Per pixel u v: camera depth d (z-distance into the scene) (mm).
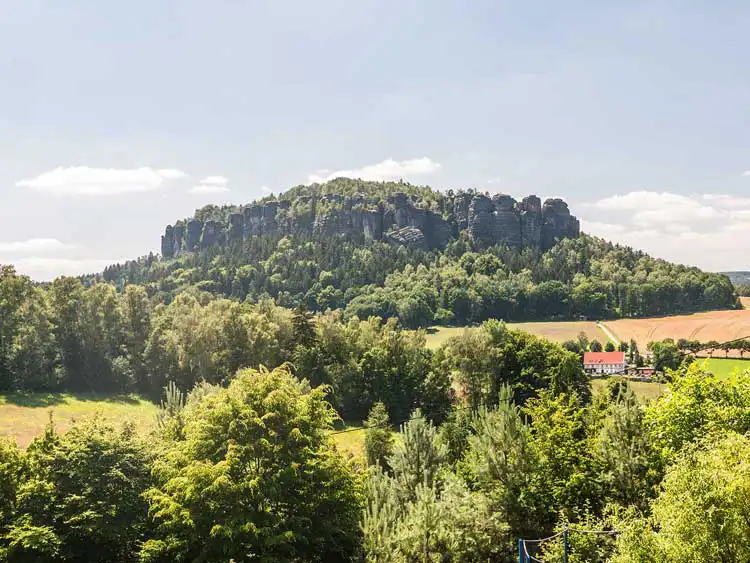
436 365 96500
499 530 27562
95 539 26391
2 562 24422
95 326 105125
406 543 25047
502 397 34344
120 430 30016
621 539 20766
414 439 34250
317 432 30688
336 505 29422
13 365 93938
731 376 29547
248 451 27469
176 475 27531
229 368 96375
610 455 30250
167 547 25875
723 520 17688
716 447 20266
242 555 26141
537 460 30969
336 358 96562
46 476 26953
